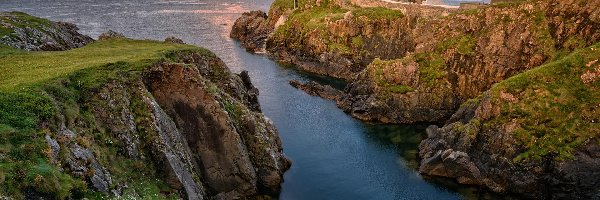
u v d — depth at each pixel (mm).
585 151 47938
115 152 36156
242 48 119188
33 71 44156
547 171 48375
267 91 83625
